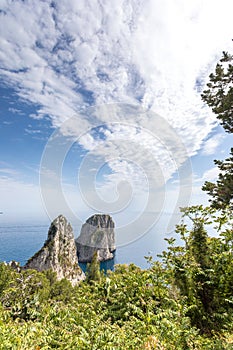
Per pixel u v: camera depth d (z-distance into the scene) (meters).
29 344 3.43
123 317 5.14
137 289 5.92
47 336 3.75
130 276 6.48
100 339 3.75
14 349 3.16
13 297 6.57
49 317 4.85
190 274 6.12
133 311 5.06
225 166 6.79
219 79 6.83
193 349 4.35
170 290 6.43
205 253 6.89
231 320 5.56
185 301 6.08
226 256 6.49
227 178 6.50
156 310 5.41
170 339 4.25
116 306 5.57
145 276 6.30
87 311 5.21
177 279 6.54
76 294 6.95
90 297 6.11
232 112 6.60
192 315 6.00
